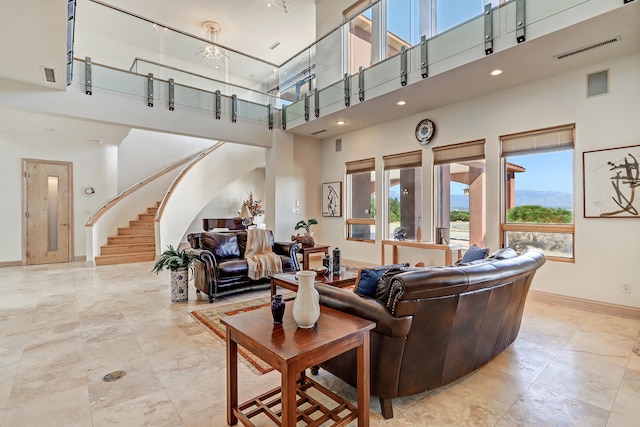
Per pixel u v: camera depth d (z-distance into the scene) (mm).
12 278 5566
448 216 5277
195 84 5910
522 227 4352
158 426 1785
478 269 1979
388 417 1858
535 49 3408
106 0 6758
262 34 8195
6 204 6664
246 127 6488
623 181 3500
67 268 6496
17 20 2855
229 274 4281
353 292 2121
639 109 3404
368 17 5305
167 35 6551
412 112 5531
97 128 6332
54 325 3318
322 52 6172
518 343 2857
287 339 1569
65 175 7336
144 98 5297
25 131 6605
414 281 1702
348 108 5363
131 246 7422
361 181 6766
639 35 3117
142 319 3508
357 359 1742
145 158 9117
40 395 2076
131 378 2287
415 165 5648
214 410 1935
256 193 11000
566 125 3920
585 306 3752
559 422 1811
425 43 4168
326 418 1710
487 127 4652
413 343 1835
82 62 4727
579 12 2957
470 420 1834
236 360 1809
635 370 2381
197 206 7824
